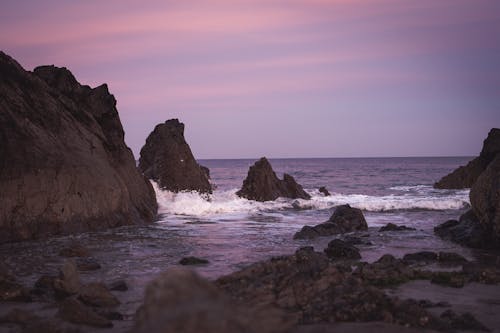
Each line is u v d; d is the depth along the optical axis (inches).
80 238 741.9
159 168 1417.3
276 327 138.2
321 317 304.7
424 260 580.7
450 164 6776.6
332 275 351.6
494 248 679.7
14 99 811.4
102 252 631.2
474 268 494.3
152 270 524.7
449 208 1274.6
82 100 1022.4
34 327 308.2
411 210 1240.8
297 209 1296.8
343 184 2508.6
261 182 1439.5
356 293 327.0
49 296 409.4
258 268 370.3
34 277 492.7
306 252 417.4
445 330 291.6
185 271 161.3
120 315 351.9
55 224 762.8
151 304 152.4
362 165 6486.2
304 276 352.2
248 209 1258.6
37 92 872.9
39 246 666.8
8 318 330.0
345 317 304.5
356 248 626.2
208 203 1254.9
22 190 733.3
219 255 619.8
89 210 824.9
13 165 743.7
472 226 741.3
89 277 489.4
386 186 2345.0
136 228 874.1
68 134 884.6
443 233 784.9
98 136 985.5
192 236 784.3
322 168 5162.4
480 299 390.3
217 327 126.9
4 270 458.3
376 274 452.1
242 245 701.9
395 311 307.0
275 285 343.3
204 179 1485.0
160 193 1334.9
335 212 893.8
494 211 687.7
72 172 814.5
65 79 1001.5
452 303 377.7
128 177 1024.9
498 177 703.7
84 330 317.7
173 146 1446.9
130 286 452.1
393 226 868.0
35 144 791.1
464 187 1983.3
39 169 767.1
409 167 5329.7
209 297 143.7
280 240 754.2
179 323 127.7
